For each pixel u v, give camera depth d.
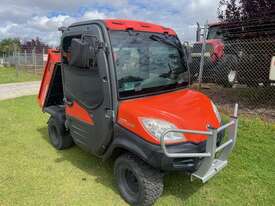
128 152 3.81
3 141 6.12
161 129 3.33
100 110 3.92
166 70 4.31
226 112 7.18
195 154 3.30
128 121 3.56
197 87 8.79
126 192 3.91
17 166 4.90
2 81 17.83
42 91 6.04
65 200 3.92
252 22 8.06
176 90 4.46
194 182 4.29
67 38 4.40
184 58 4.72
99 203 3.86
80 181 4.41
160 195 3.75
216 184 4.25
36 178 4.49
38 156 5.33
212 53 9.14
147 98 3.97
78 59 3.77
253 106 7.69
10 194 4.04
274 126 6.06
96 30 3.80
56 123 5.46
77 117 4.48
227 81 9.23
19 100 10.74
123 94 3.75
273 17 7.67
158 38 4.31
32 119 7.89
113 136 3.81
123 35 3.88
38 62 24.45
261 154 5.07
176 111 3.62
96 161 5.08
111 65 3.67
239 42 8.61
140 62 3.98
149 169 3.57
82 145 4.50
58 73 5.47
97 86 3.90
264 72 8.28
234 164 4.78
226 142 3.84
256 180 4.32
